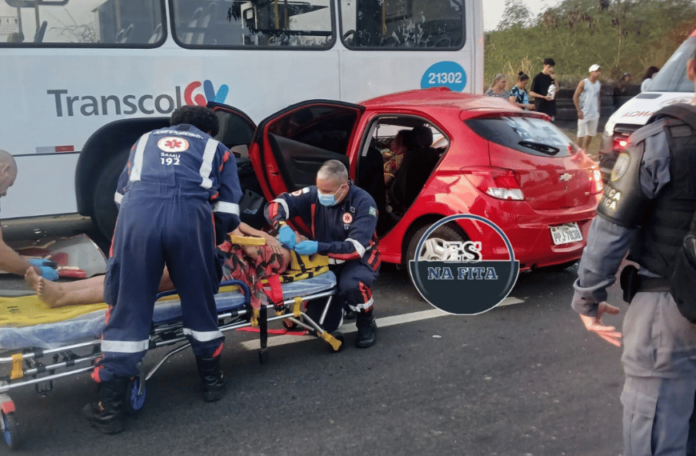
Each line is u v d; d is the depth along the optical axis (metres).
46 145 5.57
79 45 5.64
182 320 3.34
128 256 2.98
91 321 3.08
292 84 6.65
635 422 1.93
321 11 6.73
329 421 3.19
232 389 3.53
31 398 3.42
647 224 1.87
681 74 7.58
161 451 2.93
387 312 4.73
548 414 3.25
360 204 3.97
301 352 4.03
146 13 5.89
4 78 5.39
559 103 17.38
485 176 4.61
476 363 3.85
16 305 3.26
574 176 4.86
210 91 6.25
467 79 7.70
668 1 22.58
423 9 7.36
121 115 5.86
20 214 5.54
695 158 1.73
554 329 4.38
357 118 5.48
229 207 3.27
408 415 3.24
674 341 1.84
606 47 22.44
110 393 3.03
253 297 3.56
